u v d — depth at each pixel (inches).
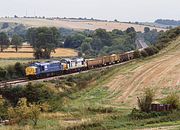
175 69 5664.4
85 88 5221.5
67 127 2955.2
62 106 4168.3
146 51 7815.0
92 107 4050.2
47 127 3083.2
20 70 5472.4
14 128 3056.1
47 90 4512.8
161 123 3026.6
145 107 3415.4
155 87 4805.6
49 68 5403.5
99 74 5895.7
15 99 4247.0
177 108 3469.5
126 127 2930.6
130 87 4960.6
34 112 3280.0
